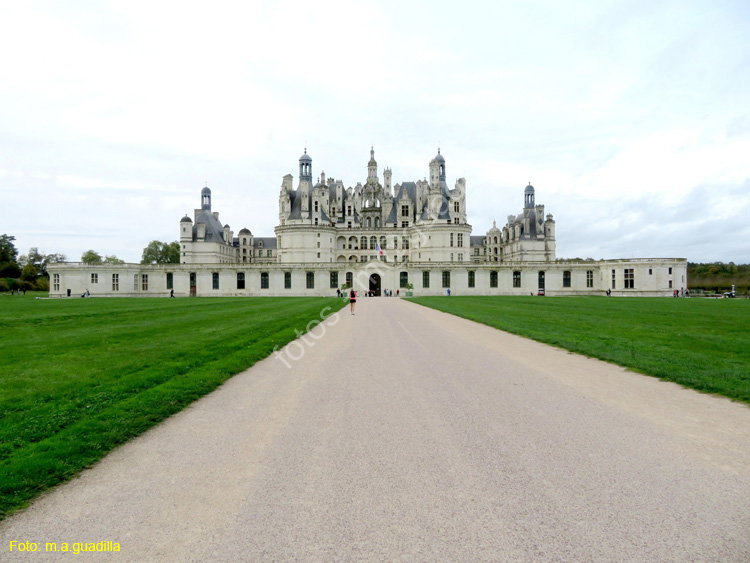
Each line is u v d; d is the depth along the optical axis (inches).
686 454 327.9
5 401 456.1
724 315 1465.3
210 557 213.9
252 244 6456.7
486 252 6560.0
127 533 235.9
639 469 302.7
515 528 234.2
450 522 240.7
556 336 951.0
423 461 319.9
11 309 1876.2
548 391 516.1
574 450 336.8
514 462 316.2
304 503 263.1
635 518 241.8
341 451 341.1
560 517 244.1
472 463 315.3
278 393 519.5
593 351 750.5
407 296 3907.5
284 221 4992.6
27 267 5669.3
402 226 5383.9
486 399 484.4
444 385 551.2
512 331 1079.6
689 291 4087.1
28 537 233.5
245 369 655.1
